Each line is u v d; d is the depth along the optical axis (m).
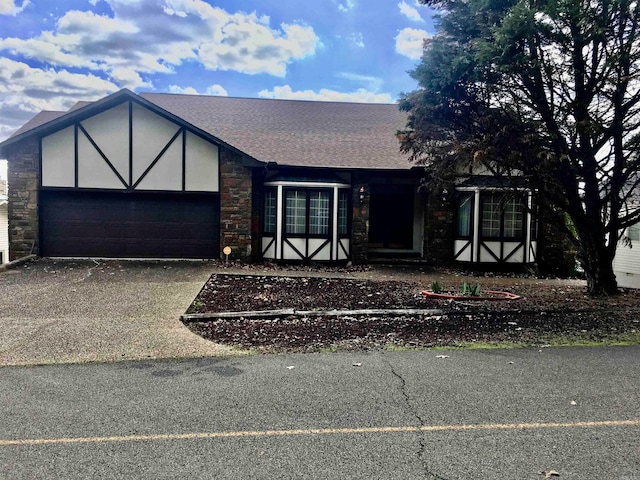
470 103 7.78
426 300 8.22
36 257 12.12
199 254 12.78
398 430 3.19
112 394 3.82
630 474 2.64
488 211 13.07
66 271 10.57
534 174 7.68
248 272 11.11
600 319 6.73
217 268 11.53
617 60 6.70
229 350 5.17
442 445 2.98
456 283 10.48
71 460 2.77
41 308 7.07
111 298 7.85
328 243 12.94
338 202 13.01
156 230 12.61
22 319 6.41
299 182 12.74
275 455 2.85
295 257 12.91
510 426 3.26
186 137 12.45
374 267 12.85
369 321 6.60
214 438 3.06
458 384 4.09
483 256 13.11
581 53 6.93
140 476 2.61
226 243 12.70
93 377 4.24
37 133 11.94
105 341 5.43
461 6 7.57
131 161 12.35
